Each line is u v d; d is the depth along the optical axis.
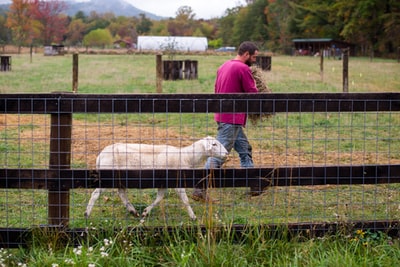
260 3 105.19
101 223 5.23
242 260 4.52
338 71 32.53
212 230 4.73
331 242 4.86
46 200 6.50
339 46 81.75
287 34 90.25
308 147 9.78
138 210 6.21
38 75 25.47
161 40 82.06
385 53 74.69
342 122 12.38
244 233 4.84
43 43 90.81
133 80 22.97
